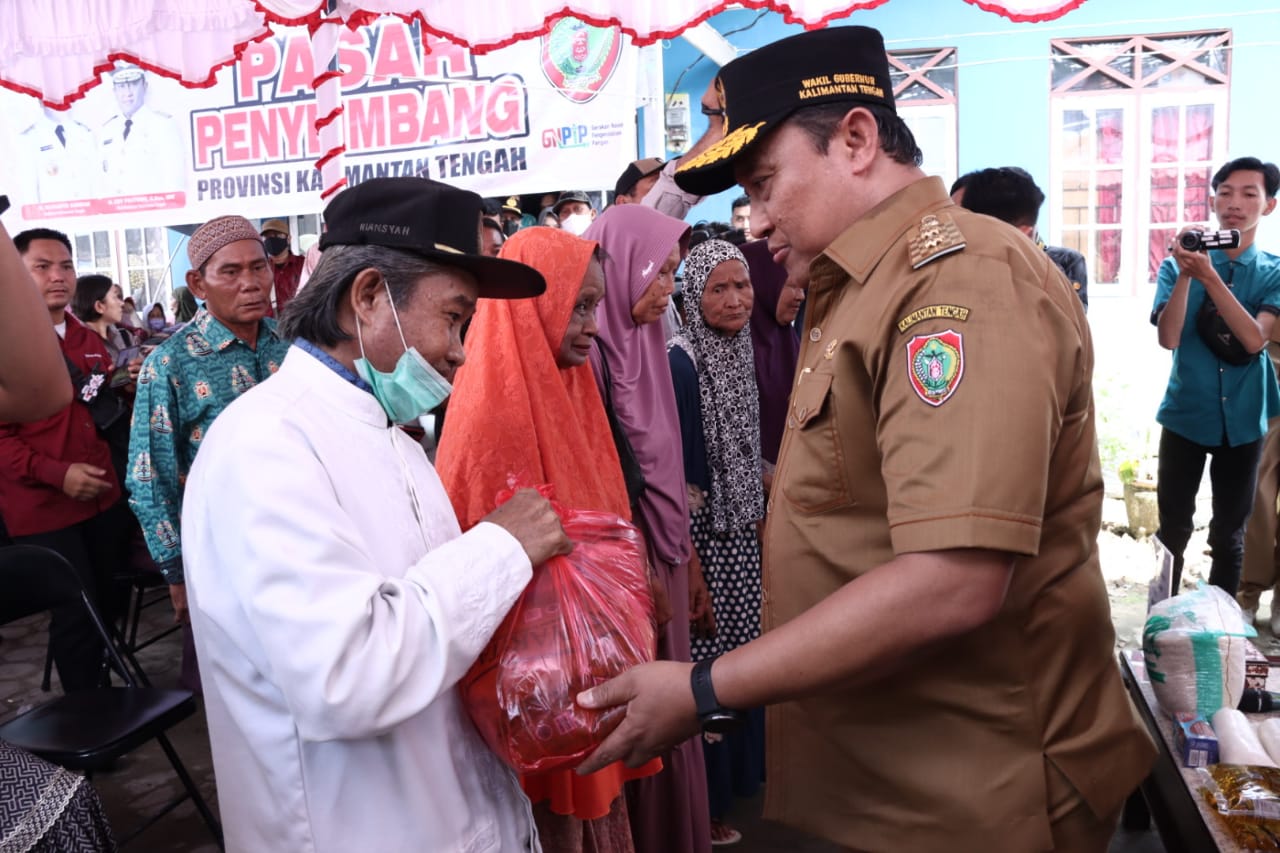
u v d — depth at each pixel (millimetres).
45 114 5035
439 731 1331
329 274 1331
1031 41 8078
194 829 3020
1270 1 7801
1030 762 1322
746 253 3289
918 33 8156
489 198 4949
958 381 1150
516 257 2070
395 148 4566
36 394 1084
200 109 4867
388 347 1339
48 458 3451
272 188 4840
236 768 1322
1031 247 1307
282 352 3311
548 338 2092
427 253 1315
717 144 1432
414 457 1428
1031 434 1141
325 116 3736
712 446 2885
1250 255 3918
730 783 2955
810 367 1412
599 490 2078
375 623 1162
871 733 1388
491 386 1946
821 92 1352
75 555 3516
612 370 2490
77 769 2438
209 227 3156
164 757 3488
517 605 1349
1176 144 8133
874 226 1344
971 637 1313
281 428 1239
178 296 7254
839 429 1336
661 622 2385
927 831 1351
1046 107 8156
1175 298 3832
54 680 4242
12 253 1028
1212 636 2199
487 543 1298
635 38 3594
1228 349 3797
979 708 1323
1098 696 1396
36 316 1053
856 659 1168
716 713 1226
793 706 1465
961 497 1120
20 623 5000
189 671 3184
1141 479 5473
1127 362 7555
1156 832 2723
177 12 3916
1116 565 5023
